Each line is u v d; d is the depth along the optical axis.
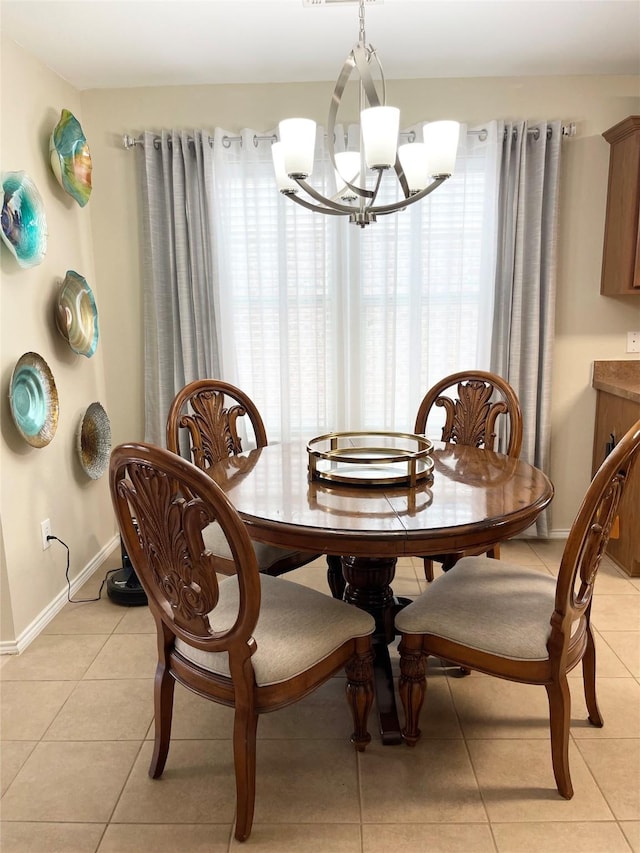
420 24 2.52
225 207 3.16
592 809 1.65
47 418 2.61
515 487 1.94
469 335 3.33
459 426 2.74
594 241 3.25
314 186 3.19
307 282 3.25
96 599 2.88
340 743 1.93
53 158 2.73
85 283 3.02
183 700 2.17
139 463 1.41
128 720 2.04
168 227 3.16
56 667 2.35
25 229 2.44
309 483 2.01
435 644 1.77
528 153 3.12
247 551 1.37
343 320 3.31
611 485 1.52
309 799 1.70
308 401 3.38
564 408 3.41
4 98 2.43
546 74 3.08
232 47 2.70
